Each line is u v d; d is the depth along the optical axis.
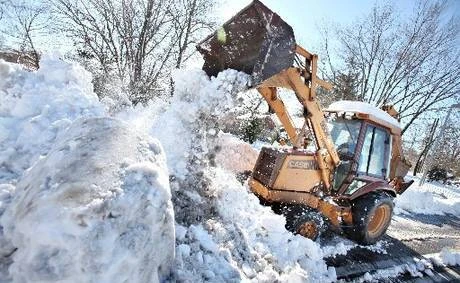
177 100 4.05
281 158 5.09
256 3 4.07
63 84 4.04
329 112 6.00
